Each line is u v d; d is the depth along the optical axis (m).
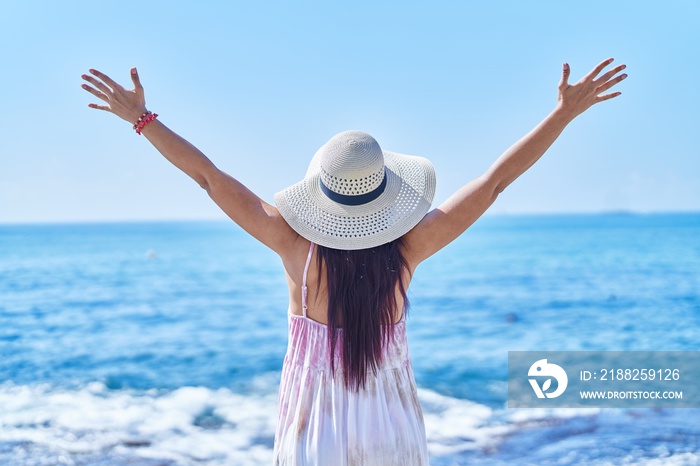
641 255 32.62
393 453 2.04
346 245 2.06
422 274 25.61
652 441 4.78
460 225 2.12
